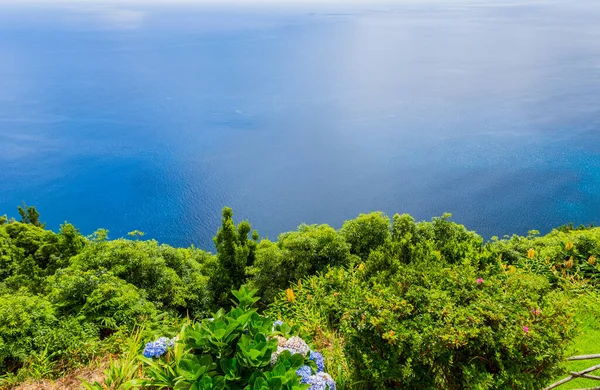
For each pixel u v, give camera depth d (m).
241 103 191.88
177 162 121.19
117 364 3.92
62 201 94.38
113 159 122.25
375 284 4.33
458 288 3.91
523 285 4.10
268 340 3.12
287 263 10.15
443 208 86.94
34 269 14.05
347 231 11.54
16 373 5.50
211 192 101.19
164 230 81.50
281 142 140.25
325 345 4.68
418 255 5.83
